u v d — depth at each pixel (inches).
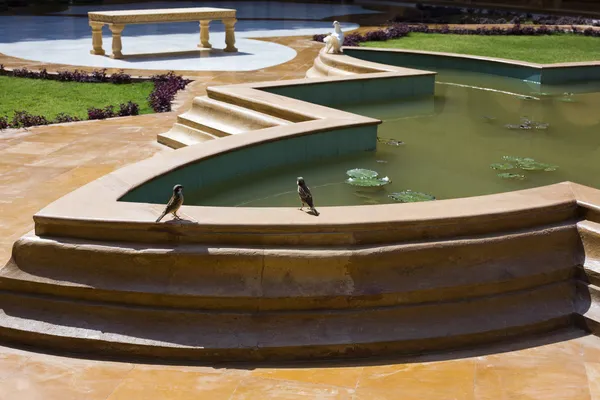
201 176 225.3
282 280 163.6
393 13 1004.6
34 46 632.4
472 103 366.3
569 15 981.2
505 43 700.0
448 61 483.8
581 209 181.9
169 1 1095.0
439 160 260.7
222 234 164.9
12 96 430.0
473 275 169.5
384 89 368.2
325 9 1050.7
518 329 170.2
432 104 362.0
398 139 289.6
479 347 167.3
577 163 260.7
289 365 159.3
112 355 162.6
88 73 495.8
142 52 606.9
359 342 161.5
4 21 828.0
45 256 170.7
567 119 331.9
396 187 229.9
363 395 147.3
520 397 146.7
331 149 259.4
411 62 495.2
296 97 339.6
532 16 949.8
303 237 164.9
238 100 303.1
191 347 159.9
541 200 181.2
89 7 993.5
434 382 152.2
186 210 172.2
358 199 218.4
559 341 169.8
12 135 325.4
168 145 311.6
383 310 165.0
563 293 177.0
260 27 817.5
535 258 175.5
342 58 435.8
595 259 176.2
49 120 366.0
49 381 151.9
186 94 433.4
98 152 298.7
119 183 196.2
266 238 164.9
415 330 164.6
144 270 165.5
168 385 150.9
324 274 164.1
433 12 1015.0
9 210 227.9
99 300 167.0
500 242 171.8
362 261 164.6
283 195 221.6
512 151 274.5
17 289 171.6
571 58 610.2
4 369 156.3
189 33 752.3
